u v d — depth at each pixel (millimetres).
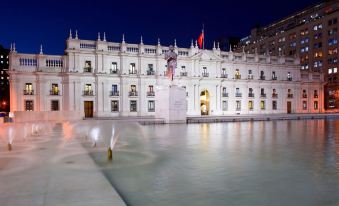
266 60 75625
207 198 6922
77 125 32625
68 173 7879
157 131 25406
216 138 19516
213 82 68250
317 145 15750
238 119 44656
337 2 92625
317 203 6582
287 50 107625
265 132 24234
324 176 8898
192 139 18875
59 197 5762
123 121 41406
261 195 7121
